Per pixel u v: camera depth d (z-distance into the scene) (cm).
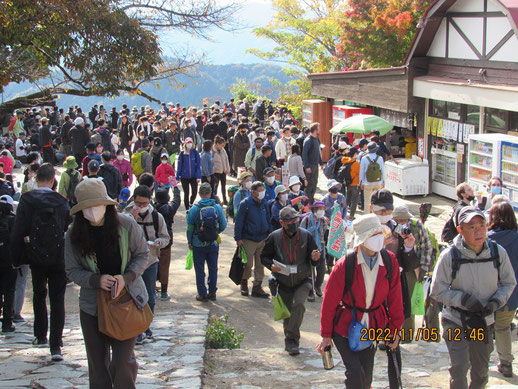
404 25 2142
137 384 522
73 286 993
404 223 634
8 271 717
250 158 1453
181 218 1477
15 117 2531
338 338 455
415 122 1836
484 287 469
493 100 1365
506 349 600
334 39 3531
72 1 1039
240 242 922
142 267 425
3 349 623
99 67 1090
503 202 591
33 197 574
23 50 1042
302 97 3422
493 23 1411
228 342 745
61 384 498
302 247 680
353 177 1409
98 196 410
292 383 579
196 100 9531
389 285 450
